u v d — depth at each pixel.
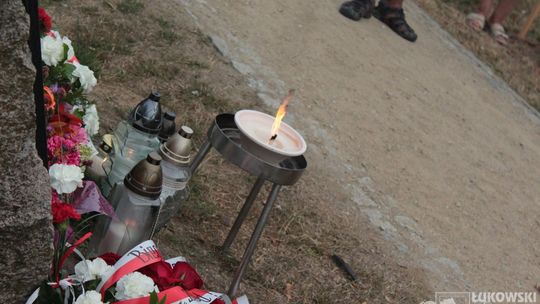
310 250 4.16
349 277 4.09
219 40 5.86
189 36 5.67
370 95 6.32
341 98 6.05
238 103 5.21
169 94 4.91
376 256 4.42
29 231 2.38
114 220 2.97
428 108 6.67
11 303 2.49
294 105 5.63
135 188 2.95
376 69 6.78
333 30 6.98
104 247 2.99
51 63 2.77
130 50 5.13
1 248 2.37
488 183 6.04
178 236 3.70
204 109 4.93
